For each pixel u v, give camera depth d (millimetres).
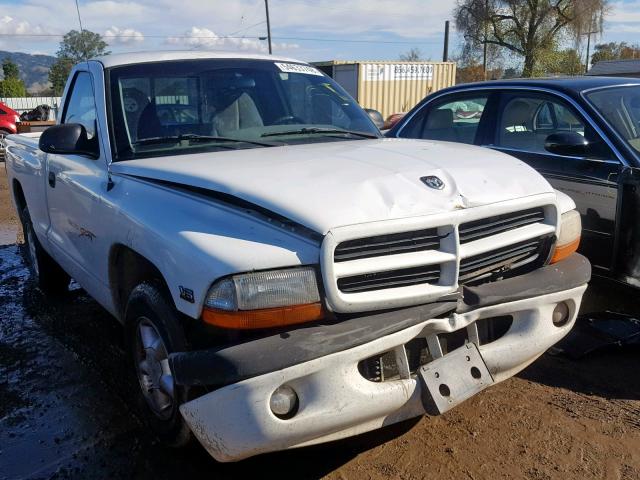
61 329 4824
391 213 2553
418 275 2652
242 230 2549
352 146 3486
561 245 3213
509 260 3027
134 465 3068
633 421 3367
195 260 2482
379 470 2984
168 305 2760
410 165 2938
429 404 2672
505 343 2979
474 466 2998
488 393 3691
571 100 4855
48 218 4719
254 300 2365
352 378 2498
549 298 3049
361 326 2488
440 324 2697
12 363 4230
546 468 2980
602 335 4227
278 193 2590
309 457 3100
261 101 3988
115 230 3188
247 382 2342
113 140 3520
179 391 2736
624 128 4629
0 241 8016
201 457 3111
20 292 5801
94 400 3705
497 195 2885
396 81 26281
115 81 3730
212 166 2990
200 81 3891
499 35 39969
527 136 5246
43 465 3082
